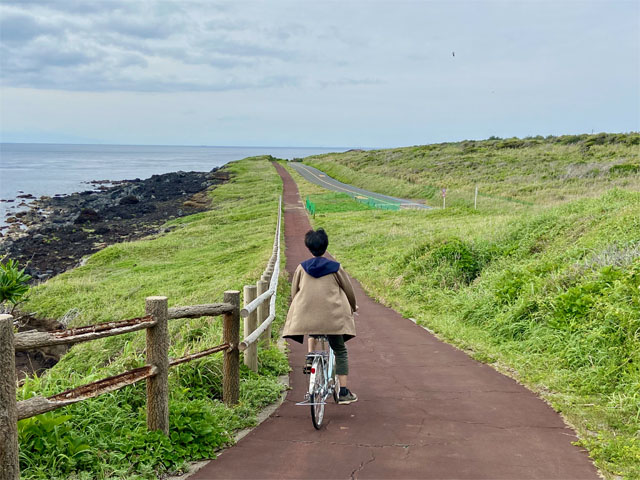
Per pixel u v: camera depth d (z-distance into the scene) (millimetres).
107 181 115688
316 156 126312
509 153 67500
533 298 9328
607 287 8344
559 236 14430
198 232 39719
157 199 66062
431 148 89562
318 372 5020
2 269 6133
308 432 5059
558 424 5281
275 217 42000
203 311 4977
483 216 29438
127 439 4254
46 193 90625
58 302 22422
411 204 44000
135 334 15375
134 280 25312
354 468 4215
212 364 6172
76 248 41156
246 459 4402
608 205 15727
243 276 18172
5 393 2957
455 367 7734
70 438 4008
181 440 4441
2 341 2930
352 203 49188
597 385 6258
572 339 7520
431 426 5219
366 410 5746
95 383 3691
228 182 75562
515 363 7602
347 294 5375
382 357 8414
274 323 10516
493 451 4570
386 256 19844
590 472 4148
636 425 5059
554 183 40156
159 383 4348
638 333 6789
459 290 12945
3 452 2947
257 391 5984
